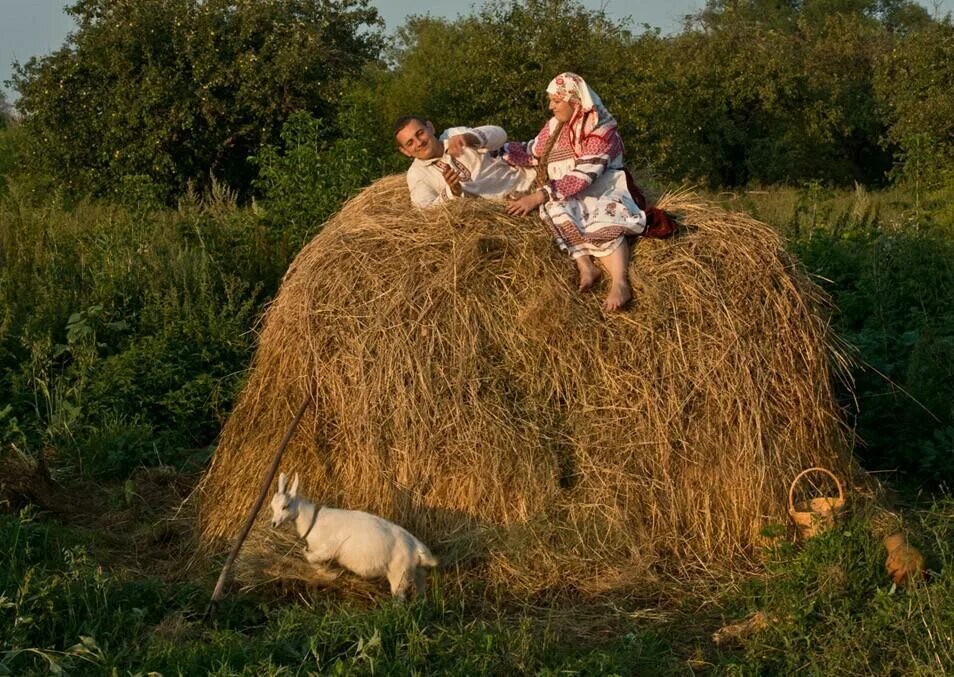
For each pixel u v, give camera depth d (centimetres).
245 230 1105
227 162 1992
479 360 559
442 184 615
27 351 870
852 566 500
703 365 564
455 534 545
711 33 3497
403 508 550
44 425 798
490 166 617
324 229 633
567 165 605
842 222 1132
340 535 506
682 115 2466
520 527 542
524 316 564
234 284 941
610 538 546
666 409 560
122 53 1908
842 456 603
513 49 2214
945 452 688
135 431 766
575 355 564
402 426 551
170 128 1894
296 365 582
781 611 470
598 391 563
